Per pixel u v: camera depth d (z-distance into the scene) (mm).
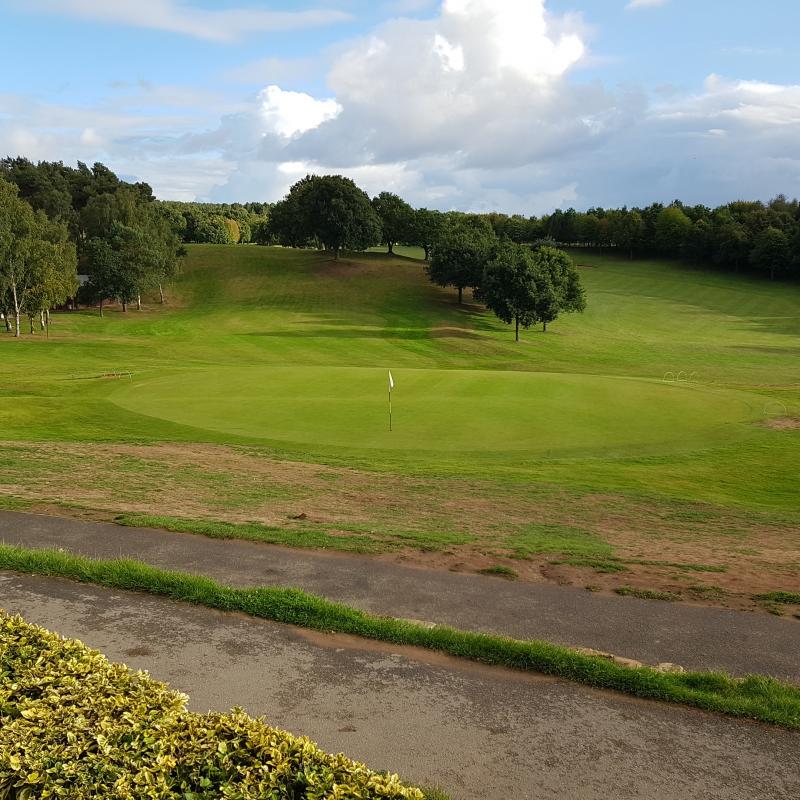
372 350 71688
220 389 35781
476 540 14680
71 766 5312
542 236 183000
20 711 6012
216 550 13180
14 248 68188
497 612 10844
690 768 7004
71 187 131500
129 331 80062
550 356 74812
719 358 76312
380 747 7195
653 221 159250
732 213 169250
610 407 32781
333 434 27094
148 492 18234
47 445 24391
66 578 11305
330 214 118438
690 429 29625
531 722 7711
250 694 8117
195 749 5586
